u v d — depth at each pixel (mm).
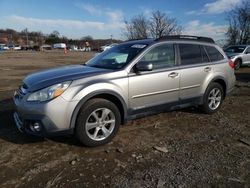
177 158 4453
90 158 4402
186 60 6066
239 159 4441
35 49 89688
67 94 4438
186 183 3732
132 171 4031
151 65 5098
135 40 6152
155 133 5500
